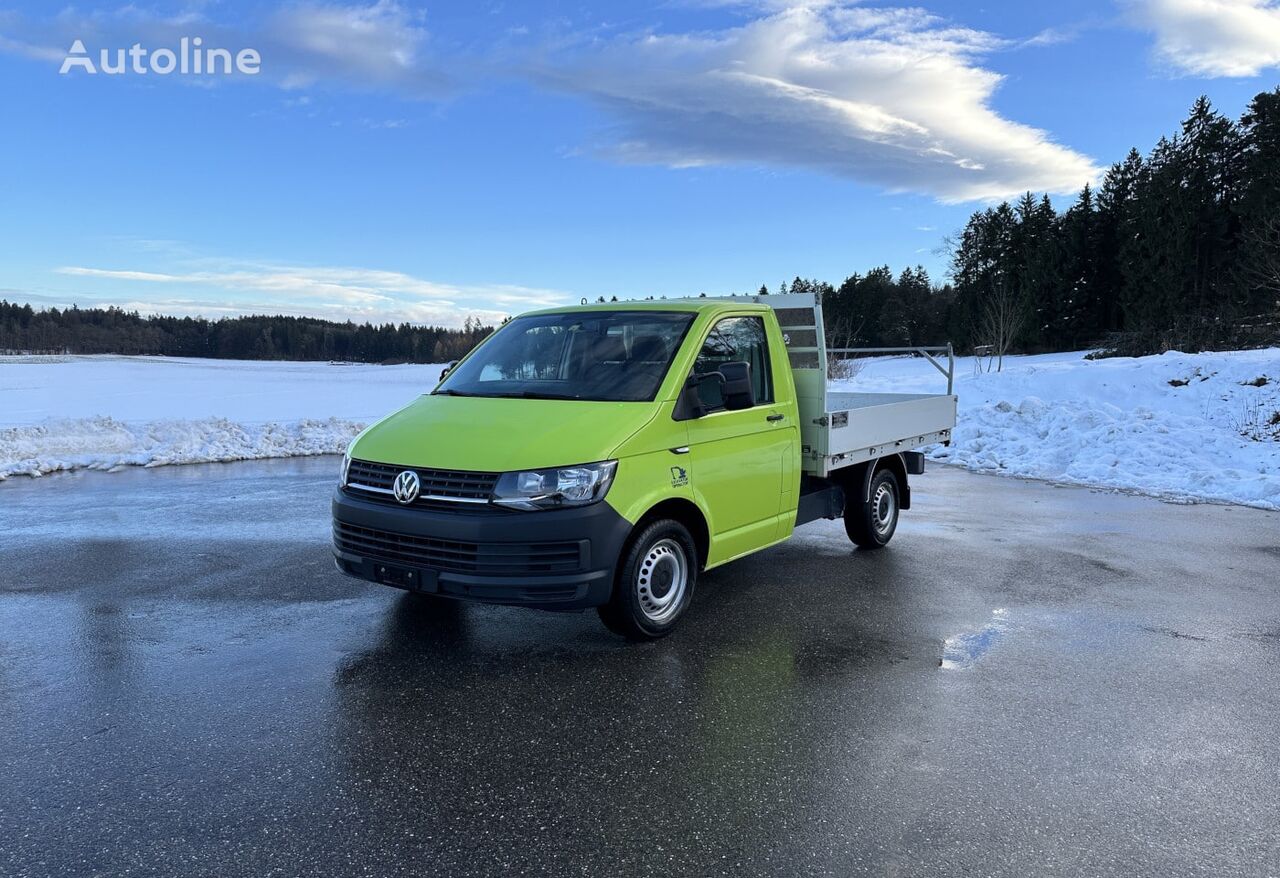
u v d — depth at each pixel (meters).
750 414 5.68
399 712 4.03
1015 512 9.62
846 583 6.49
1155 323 51.91
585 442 4.61
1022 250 71.38
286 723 3.89
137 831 2.97
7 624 5.27
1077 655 4.95
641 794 3.29
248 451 14.45
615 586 4.76
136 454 13.79
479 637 5.11
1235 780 3.47
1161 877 2.79
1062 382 18.91
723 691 4.34
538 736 3.79
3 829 2.97
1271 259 38.38
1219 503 10.27
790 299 6.52
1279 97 54.25
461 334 99.50
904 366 47.69
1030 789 3.37
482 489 4.43
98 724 3.85
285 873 2.74
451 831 3.01
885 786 3.37
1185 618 5.68
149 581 6.27
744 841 2.96
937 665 4.76
